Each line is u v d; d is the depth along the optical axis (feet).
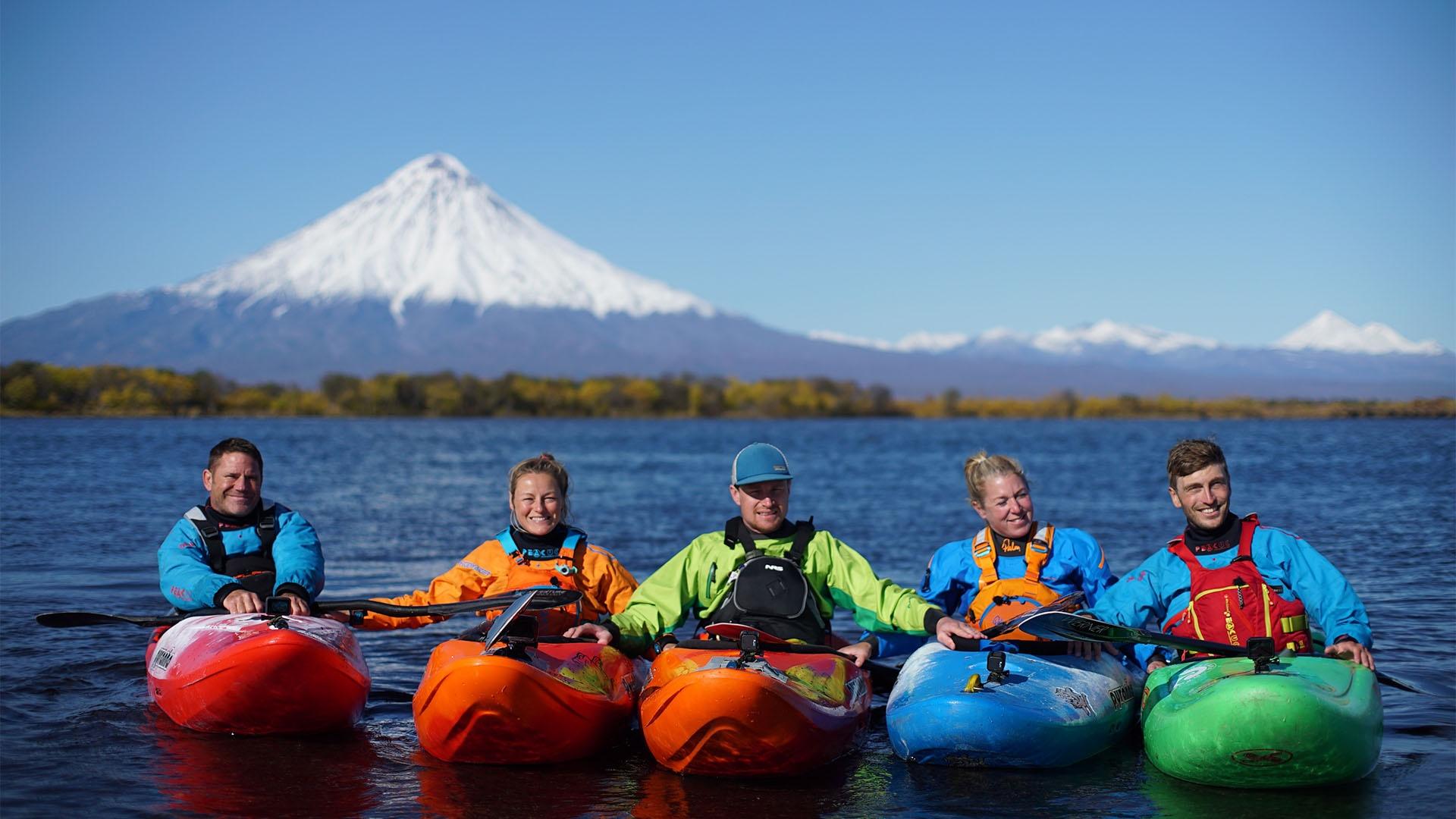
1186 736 21.25
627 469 135.13
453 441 238.27
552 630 25.22
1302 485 101.19
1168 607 23.82
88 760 22.85
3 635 34.47
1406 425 376.07
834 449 212.64
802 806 20.54
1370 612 37.81
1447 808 20.03
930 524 71.92
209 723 24.59
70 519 71.00
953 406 616.80
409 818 19.76
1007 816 19.99
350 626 27.27
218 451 27.37
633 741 24.82
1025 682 23.09
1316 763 20.62
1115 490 100.48
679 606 24.91
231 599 25.93
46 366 472.44
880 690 28.37
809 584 24.61
